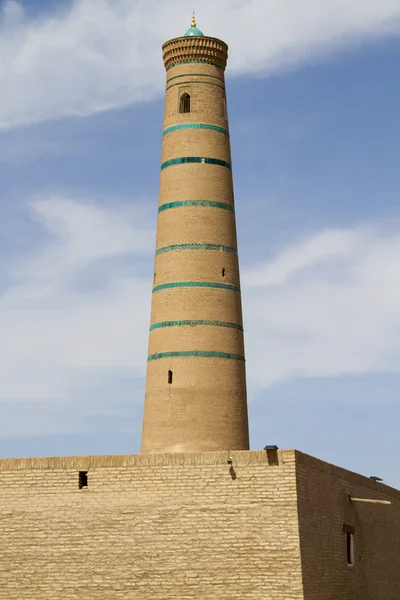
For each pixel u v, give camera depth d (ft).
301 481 130.41
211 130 163.12
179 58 166.09
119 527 132.05
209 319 155.02
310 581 128.77
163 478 132.05
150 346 157.99
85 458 135.13
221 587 127.34
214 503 129.90
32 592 133.08
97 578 131.34
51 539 134.00
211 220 159.22
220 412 152.15
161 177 163.73
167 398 152.56
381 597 165.68
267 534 127.24
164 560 129.70
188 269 156.66
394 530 179.22
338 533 144.97
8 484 136.98
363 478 162.09
